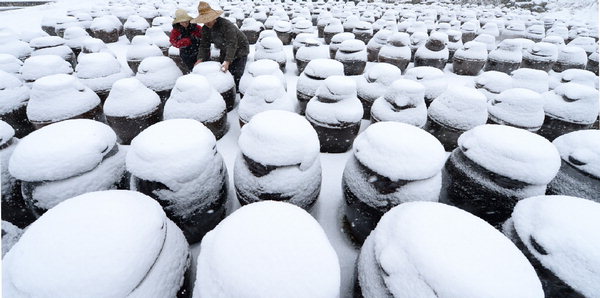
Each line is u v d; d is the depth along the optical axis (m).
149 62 5.07
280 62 7.23
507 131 2.92
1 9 16.86
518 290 1.54
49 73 5.06
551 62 8.16
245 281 1.55
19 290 1.57
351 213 2.93
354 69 7.30
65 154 2.56
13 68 5.57
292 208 2.01
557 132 4.77
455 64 8.52
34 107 3.96
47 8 16.19
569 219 2.04
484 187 2.74
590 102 4.50
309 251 1.71
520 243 2.18
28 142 2.65
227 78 5.20
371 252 2.03
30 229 1.81
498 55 8.22
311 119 4.26
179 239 2.25
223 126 4.61
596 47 10.02
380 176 2.57
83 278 1.60
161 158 2.50
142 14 12.93
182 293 2.11
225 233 1.80
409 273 1.71
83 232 1.77
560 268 1.93
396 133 2.69
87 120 3.04
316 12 15.31
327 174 4.09
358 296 2.07
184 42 5.64
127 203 2.03
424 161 2.47
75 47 8.14
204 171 2.70
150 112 4.30
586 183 2.86
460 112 4.14
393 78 5.00
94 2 18.73
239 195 3.04
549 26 15.48
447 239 1.76
